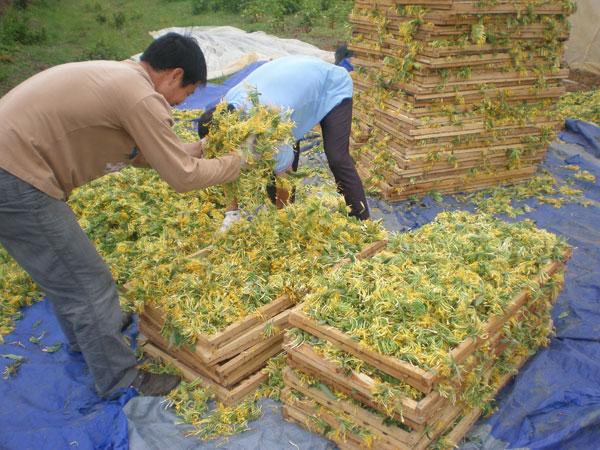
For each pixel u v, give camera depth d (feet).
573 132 27.91
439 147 20.36
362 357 9.76
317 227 13.46
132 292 12.08
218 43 45.37
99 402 12.05
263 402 11.84
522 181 22.63
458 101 19.75
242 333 11.51
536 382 12.10
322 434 10.87
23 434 10.94
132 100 9.76
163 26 57.41
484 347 10.36
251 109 12.93
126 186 17.74
